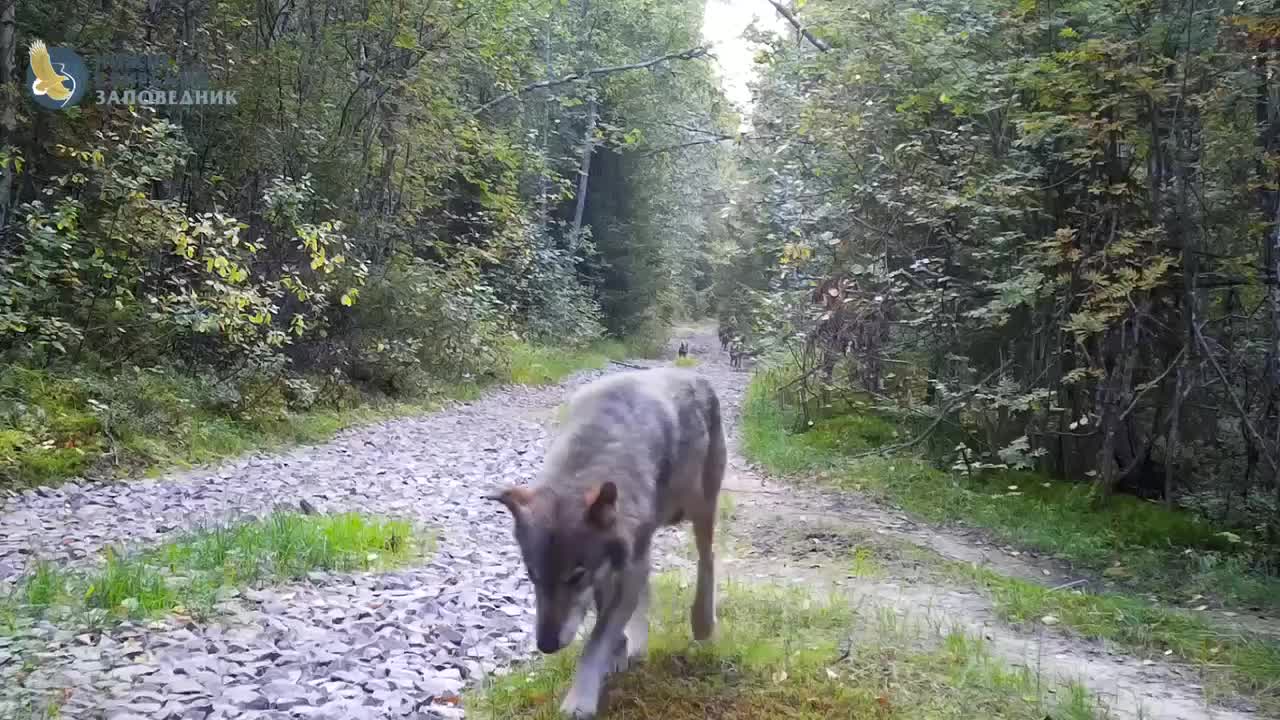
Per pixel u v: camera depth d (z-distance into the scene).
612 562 4.07
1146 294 10.48
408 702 4.60
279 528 7.51
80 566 6.95
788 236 16.81
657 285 41.16
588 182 39.38
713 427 5.30
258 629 5.57
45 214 11.76
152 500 9.32
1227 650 6.30
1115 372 10.79
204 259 13.10
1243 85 9.77
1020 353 12.51
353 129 18.31
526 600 6.53
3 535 7.83
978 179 11.78
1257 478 10.55
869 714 4.59
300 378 15.16
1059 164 11.66
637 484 4.34
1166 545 9.80
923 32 12.48
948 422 12.92
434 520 9.04
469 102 25.62
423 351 19.20
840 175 14.95
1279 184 9.42
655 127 37.06
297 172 16.64
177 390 12.62
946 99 11.71
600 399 4.64
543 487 4.16
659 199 41.22
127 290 12.75
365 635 5.58
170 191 14.97
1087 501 10.73
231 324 12.97
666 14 35.41
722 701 4.67
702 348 43.78
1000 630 6.57
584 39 31.91
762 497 11.05
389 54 18.83
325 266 14.83
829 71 13.99
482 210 25.78
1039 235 11.99
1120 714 5.01
